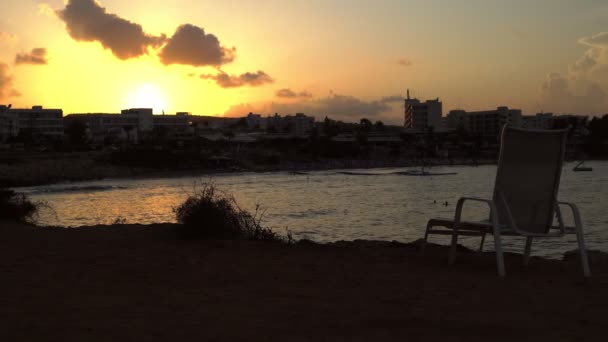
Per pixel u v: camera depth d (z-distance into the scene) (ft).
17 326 13.56
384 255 25.00
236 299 16.56
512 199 21.09
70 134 510.99
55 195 234.58
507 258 25.07
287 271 21.09
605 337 12.88
